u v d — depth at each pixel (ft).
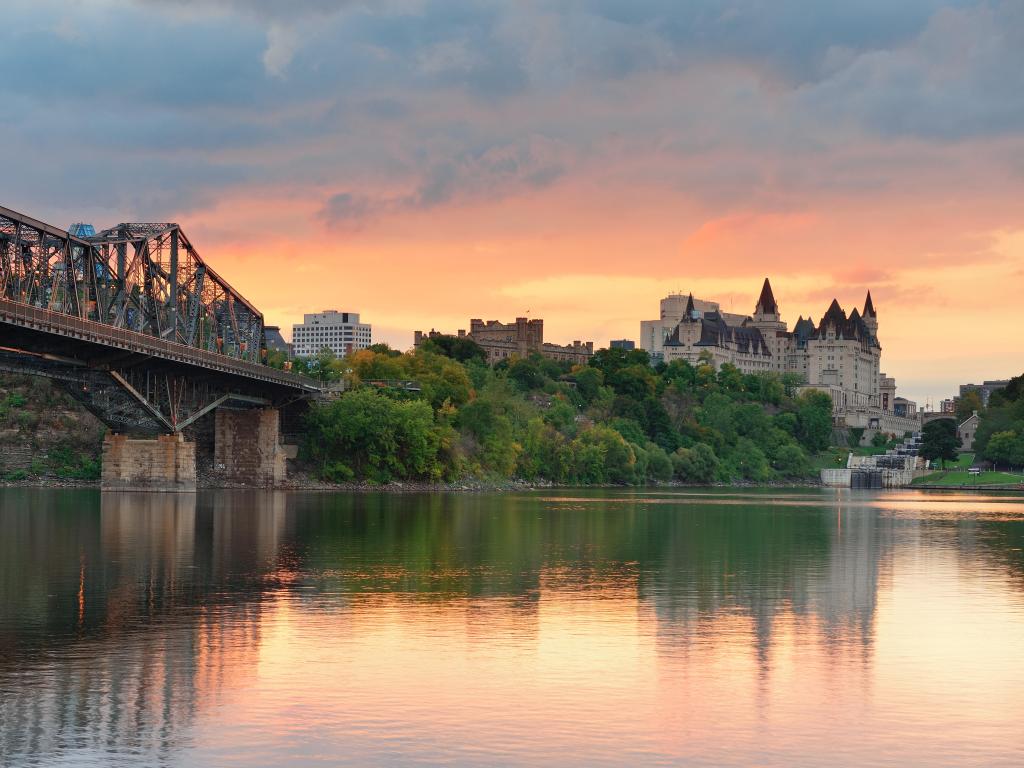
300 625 170.71
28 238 373.61
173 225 469.98
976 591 218.18
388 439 631.56
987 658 155.33
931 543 325.62
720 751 114.83
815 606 196.54
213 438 616.80
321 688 134.82
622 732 120.26
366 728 120.26
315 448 620.49
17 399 603.67
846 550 297.94
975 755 114.73
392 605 189.98
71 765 108.99
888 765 111.65
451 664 147.23
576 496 623.77
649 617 182.39
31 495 478.59
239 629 166.91
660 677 142.31
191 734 117.70
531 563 252.62
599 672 144.25
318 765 109.60
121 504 427.33
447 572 233.96
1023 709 130.41
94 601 190.08
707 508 519.19
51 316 350.64
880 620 183.42
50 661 145.89
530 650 155.94
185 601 191.01
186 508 409.28
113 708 125.80
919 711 129.18
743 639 165.78
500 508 467.52
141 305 442.09
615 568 246.06
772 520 431.43
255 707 126.82
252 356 592.19
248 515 379.14
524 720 123.85
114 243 429.38
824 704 131.44
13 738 115.96
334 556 258.78
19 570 228.43
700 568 248.73
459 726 121.29
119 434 505.25
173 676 139.13
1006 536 357.82
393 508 441.68
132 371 449.89
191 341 485.15
